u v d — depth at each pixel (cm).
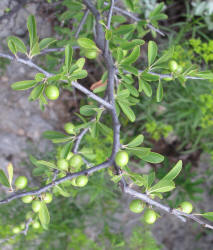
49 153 69
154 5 75
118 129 35
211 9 72
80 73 34
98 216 80
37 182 76
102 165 34
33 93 32
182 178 70
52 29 74
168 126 71
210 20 73
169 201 61
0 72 82
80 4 52
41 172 41
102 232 75
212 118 69
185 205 33
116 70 40
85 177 34
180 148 82
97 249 67
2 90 85
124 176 35
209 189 94
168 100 71
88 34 58
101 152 63
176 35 75
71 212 78
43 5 68
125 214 92
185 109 72
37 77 31
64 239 73
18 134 88
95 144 65
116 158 33
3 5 75
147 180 33
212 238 103
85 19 55
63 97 86
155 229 98
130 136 77
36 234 68
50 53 62
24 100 88
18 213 71
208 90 69
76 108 87
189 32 79
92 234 87
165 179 32
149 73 38
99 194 76
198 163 86
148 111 71
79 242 67
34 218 42
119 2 71
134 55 37
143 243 67
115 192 78
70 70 34
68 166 37
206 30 81
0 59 74
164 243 99
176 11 86
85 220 81
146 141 77
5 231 62
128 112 41
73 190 68
